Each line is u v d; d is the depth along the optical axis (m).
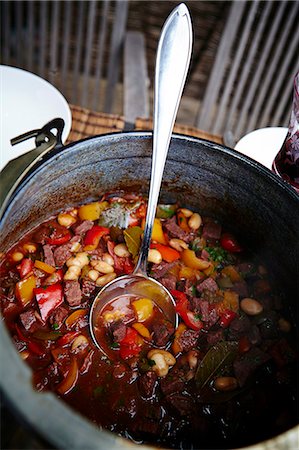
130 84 0.92
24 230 0.56
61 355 0.49
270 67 1.18
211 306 0.54
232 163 0.56
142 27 1.43
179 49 0.49
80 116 0.78
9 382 0.33
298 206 0.50
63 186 0.57
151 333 0.52
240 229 0.61
